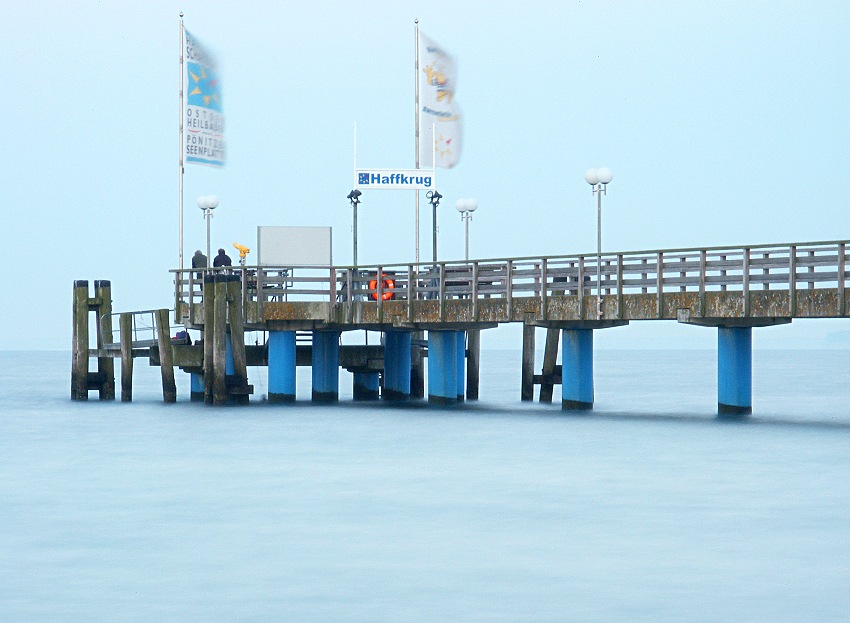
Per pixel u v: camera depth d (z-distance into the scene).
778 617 47.66
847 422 104.44
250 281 116.31
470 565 55.09
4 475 80.19
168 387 123.06
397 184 125.62
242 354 116.19
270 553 57.47
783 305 90.69
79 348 131.00
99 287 130.75
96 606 49.66
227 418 109.38
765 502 68.06
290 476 78.62
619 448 88.56
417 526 62.94
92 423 109.31
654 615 48.00
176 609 49.22
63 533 61.81
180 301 122.44
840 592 50.66
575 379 110.94
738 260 93.12
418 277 110.38
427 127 129.75
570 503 68.56
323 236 115.31
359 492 72.62
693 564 54.94
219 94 127.00
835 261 89.06
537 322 103.75
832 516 64.25
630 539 59.62
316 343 120.88
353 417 109.06
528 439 93.88
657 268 96.56
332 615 48.34
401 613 48.50
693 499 69.12
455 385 118.50
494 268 106.06
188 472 80.75
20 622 47.84
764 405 132.50
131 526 63.41
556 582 52.34
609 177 107.06
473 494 71.62
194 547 58.69
